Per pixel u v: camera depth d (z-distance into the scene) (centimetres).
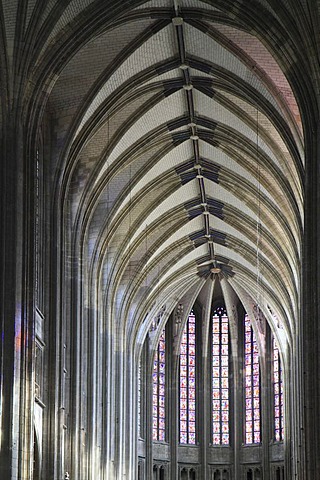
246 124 4884
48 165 4375
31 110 3784
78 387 4688
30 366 3675
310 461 3794
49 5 3741
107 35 4306
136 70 4572
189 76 4753
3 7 3691
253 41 4294
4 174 3662
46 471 4147
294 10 3619
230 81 4609
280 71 4322
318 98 3678
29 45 3728
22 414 3606
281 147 4809
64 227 4447
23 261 3709
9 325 3578
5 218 3638
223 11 3947
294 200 4900
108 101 4566
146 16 4256
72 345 4706
